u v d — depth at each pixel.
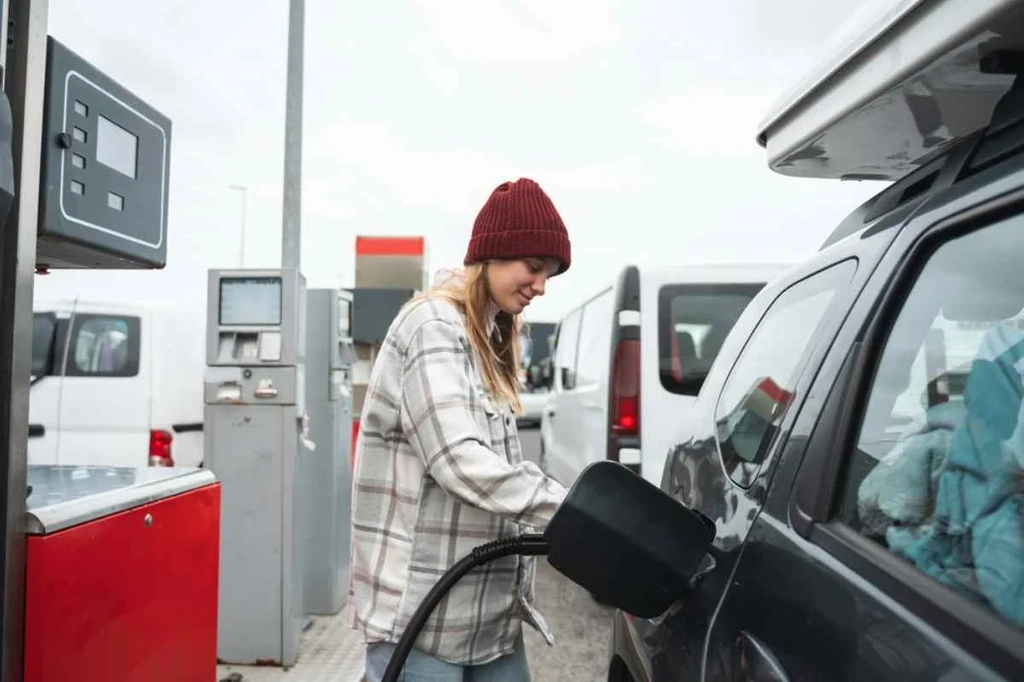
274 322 4.22
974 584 0.96
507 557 1.82
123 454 6.19
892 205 1.53
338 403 4.98
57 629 1.70
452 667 1.76
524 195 1.79
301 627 4.45
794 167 1.84
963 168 1.28
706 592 1.53
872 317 1.37
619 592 1.48
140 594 2.02
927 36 1.14
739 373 2.12
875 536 1.16
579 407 6.07
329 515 4.96
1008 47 1.10
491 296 1.86
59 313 6.17
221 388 4.19
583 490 1.48
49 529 1.68
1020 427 1.04
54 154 1.76
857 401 1.33
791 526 1.35
